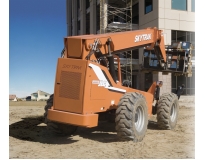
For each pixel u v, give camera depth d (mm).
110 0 27688
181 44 10242
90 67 6281
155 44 9242
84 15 34156
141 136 6891
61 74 6398
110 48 7270
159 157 5570
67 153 5805
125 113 6477
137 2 27281
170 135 7918
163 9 22781
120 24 25219
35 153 5812
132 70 26500
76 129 7949
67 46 6543
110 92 7074
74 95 6234
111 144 6570
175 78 23688
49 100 7453
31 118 10984
